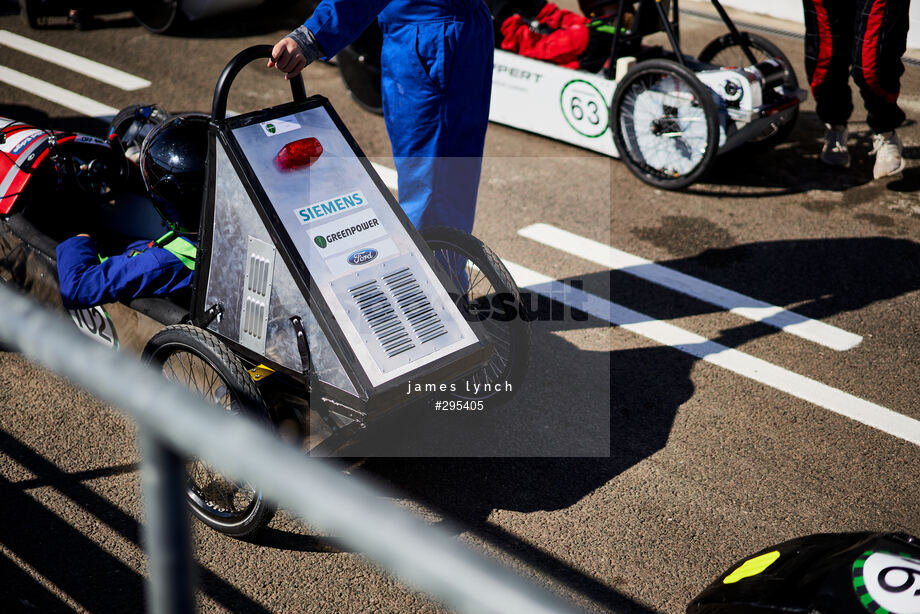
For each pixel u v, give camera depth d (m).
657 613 2.64
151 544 0.86
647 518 3.01
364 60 6.29
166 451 0.83
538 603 0.67
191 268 3.17
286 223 2.69
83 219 3.78
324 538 2.92
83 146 3.67
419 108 3.45
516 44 5.98
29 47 7.69
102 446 3.30
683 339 4.02
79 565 2.77
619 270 4.58
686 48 7.30
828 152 5.63
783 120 5.38
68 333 0.84
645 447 3.35
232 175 2.71
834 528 2.96
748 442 3.37
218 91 2.73
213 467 2.84
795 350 3.93
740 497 3.10
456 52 3.35
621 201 5.30
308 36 2.86
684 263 4.64
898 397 3.62
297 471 0.74
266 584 2.73
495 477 3.19
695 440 3.38
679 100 5.14
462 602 0.68
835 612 1.93
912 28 7.38
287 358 2.79
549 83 5.81
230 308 2.89
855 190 5.38
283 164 2.75
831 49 5.17
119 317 3.29
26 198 3.58
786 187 5.43
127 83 6.93
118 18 8.48
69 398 3.57
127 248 3.40
